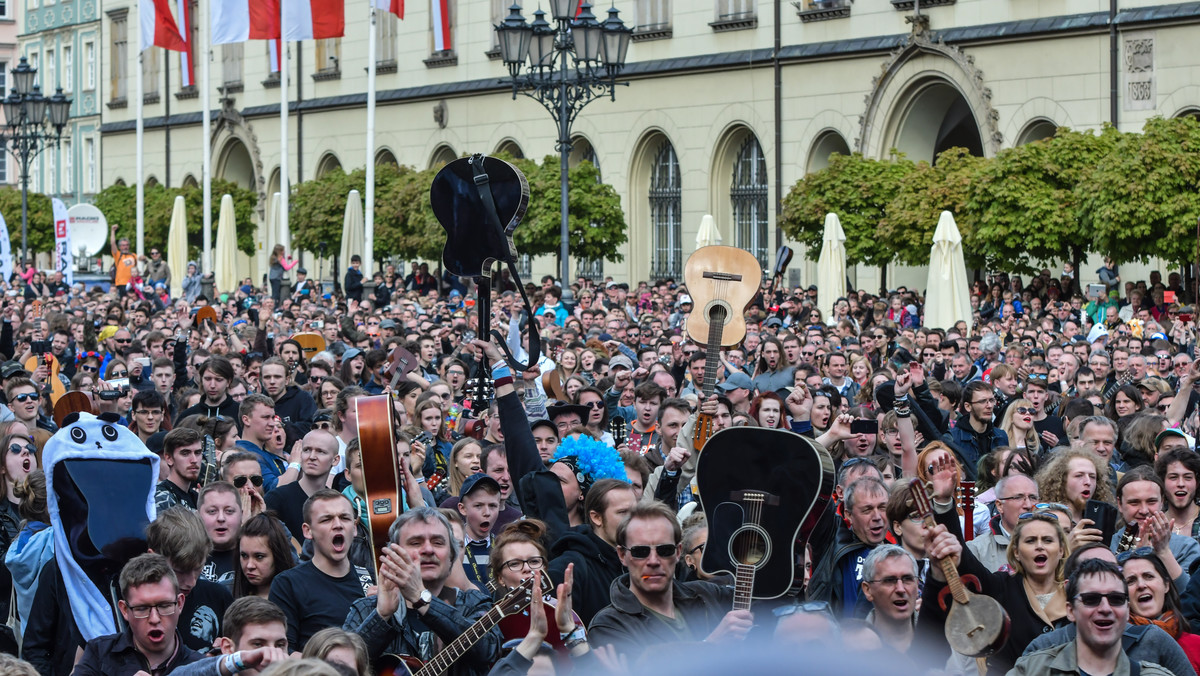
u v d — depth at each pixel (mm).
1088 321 25859
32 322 21031
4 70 73062
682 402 11070
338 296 35188
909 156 34906
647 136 41156
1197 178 25719
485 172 8055
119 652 6648
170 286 41781
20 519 8695
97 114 65125
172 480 9609
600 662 5793
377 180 43969
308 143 52969
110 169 64312
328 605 7570
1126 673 6406
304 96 53188
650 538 6383
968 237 28359
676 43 40219
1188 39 29234
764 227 38625
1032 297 28078
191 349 20938
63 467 7148
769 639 4555
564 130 24984
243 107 56219
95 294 31359
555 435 10273
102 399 14070
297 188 46406
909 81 34125
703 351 14602
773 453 6094
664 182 41406
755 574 6043
